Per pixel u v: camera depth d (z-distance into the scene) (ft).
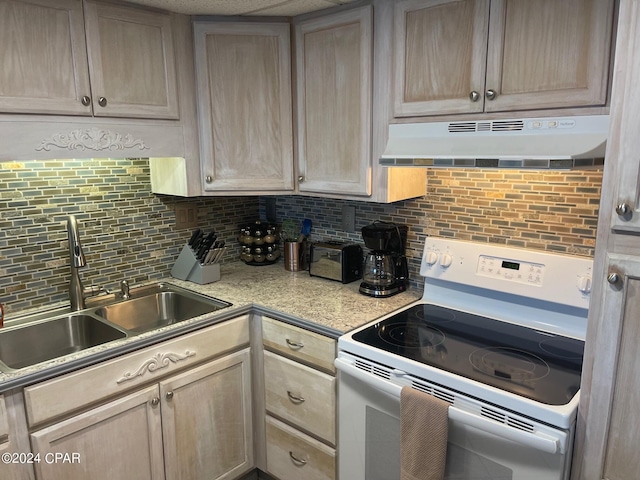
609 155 3.76
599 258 3.94
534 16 4.70
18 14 5.12
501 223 6.31
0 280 6.26
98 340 6.30
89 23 5.63
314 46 6.51
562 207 5.78
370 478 5.64
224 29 6.62
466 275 6.36
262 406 7.02
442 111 5.47
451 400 4.68
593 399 4.11
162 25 6.30
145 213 7.63
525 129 4.92
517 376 4.72
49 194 6.54
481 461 4.56
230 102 6.83
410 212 7.19
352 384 5.56
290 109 6.93
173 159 7.02
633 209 3.66
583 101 4.54
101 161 7.00
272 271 8.34
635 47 3.50
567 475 4.30
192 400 6.30
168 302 7.45
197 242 7.74
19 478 4.93
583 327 5.60
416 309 6.50
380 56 5.90
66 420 5.17
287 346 6.40
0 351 5.86
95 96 5.79
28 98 5.28
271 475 7.17
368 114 6.11
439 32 5.35
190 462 6.42
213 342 6.41
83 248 7.00
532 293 5.83
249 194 7.18
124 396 5.62
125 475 5.77
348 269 7.54
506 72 4.95
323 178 6.81
